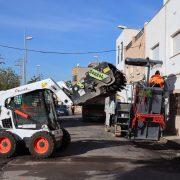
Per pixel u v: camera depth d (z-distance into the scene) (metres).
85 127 34.25
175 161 15.97
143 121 21.20
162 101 21.75
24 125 17.55
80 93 18.64
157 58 31.27
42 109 17.66
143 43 35.50
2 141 16.72
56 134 17.52
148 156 17.23
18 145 17.23
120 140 23.12
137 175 13.02
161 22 29.61
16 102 17.77
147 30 33.94
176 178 12.65
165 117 23.09
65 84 18.73
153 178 12.59
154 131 21.38
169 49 27.53
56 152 18.06
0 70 61.28
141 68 35.97
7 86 58.00
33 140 16.53
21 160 16.06
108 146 20.28
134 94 21.89
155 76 22.45
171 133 26.39
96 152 18.11
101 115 41.75
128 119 22.48
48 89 17.86
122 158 16.50
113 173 13.32
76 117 54.25
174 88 26.16
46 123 17.56
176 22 26.20
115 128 24.38
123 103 23.75
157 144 21.98
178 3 25.86
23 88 17.83
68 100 17.97
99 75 18.41
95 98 19.27
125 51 45.62
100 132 28.67
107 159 16.20
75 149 19.03
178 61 25.59
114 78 18.25
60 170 13.84
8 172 13.54
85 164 15.03
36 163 15.33
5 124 17.62
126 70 44.22
